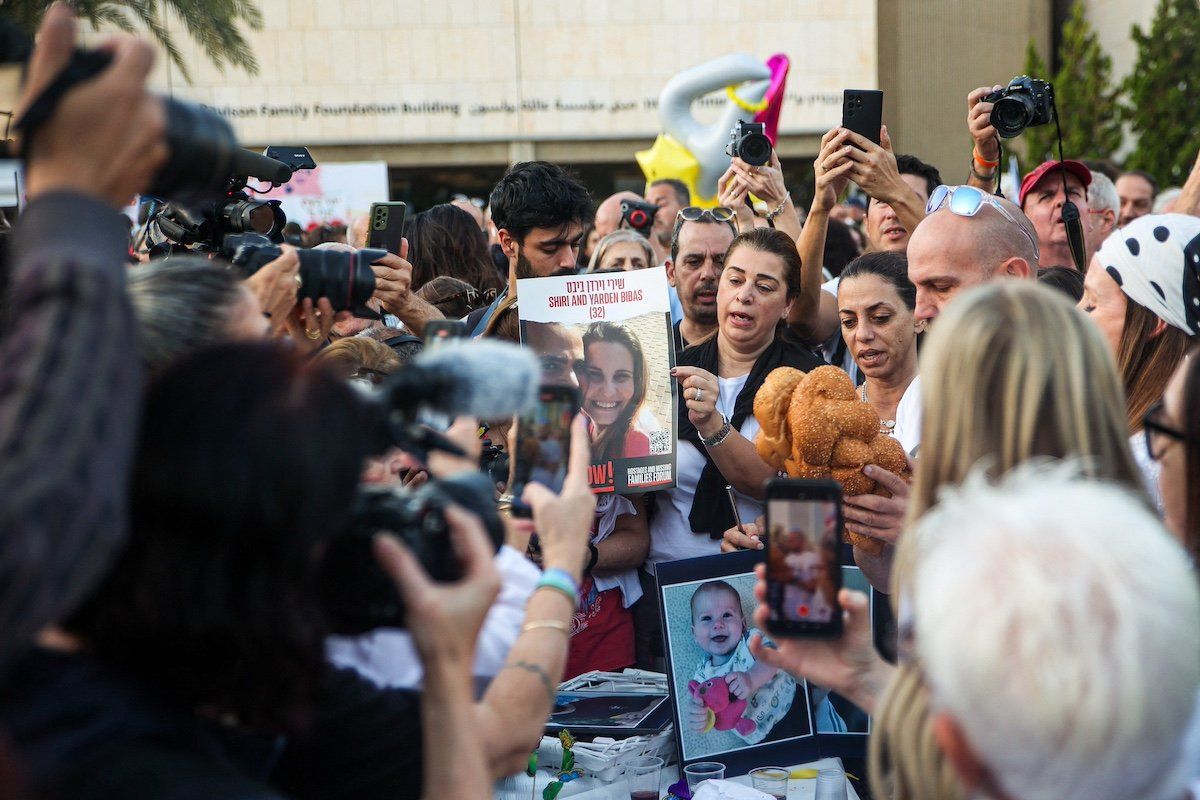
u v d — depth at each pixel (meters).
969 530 0.92
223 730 1.08
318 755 1.28
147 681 1.02
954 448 1.24
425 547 1.14
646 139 15.06
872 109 3.23
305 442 0.99
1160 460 1.50
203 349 1.07
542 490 1.53
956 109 14.74
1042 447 1.21
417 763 1.31
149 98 0.99
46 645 1.03
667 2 14.84
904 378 2.81
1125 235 2.10
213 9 8.55
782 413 2.25
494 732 1.36
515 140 15.07
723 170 7.73
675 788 2.19
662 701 2.43
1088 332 1.24
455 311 3.61
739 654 2.30
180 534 0.98
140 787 0.93
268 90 14.64
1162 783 0.87
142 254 2.69
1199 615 0.87
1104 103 11.79
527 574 1.70
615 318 2.58
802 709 2.30
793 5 14.72
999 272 2.46
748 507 2.86
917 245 2.51
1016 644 0.83
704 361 3.13
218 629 0.98
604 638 2.85
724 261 3.19
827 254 4.92
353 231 4.47
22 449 0.83
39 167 0.98
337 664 1.38
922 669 1.10
